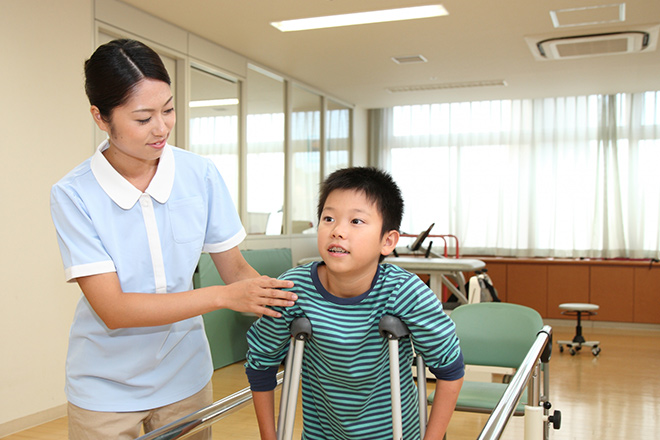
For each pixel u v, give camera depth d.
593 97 6.89
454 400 1.19
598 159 6.84
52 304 3.38
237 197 5.20
